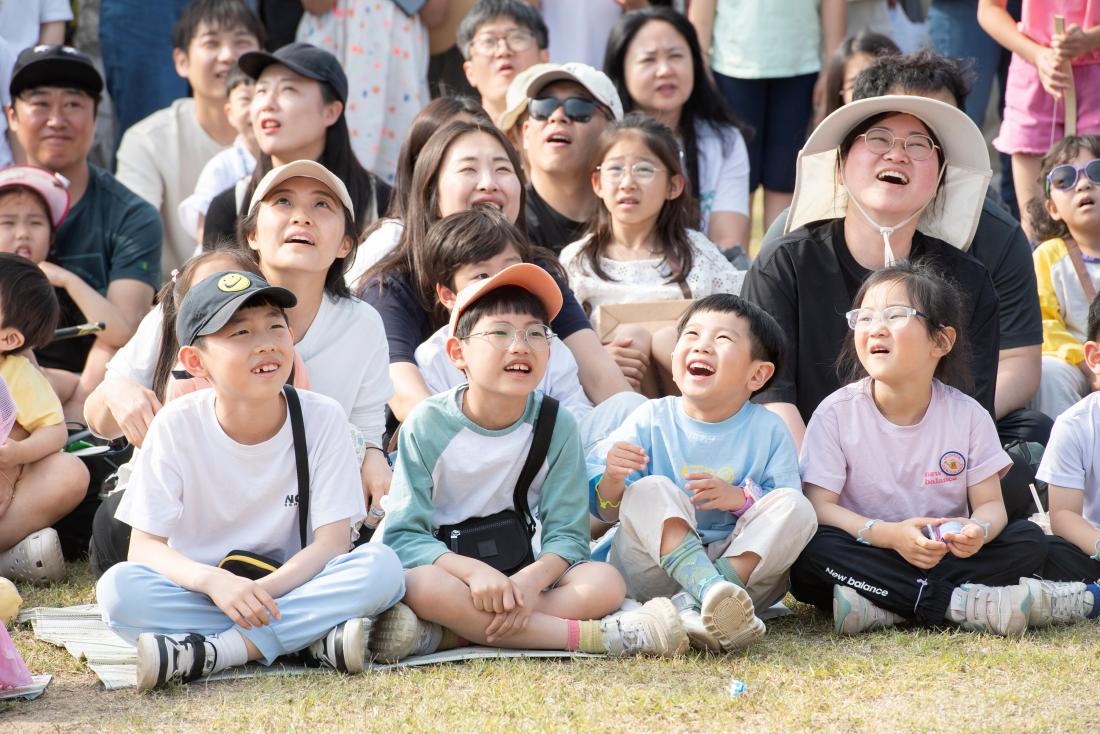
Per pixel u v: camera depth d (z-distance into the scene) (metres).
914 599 8.49
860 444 9.07
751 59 16.03
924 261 10.26
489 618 7.97
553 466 8.60
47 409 10.24
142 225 13.94
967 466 9.02
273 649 7.64
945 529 8.42
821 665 7.64
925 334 8.73
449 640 8.15
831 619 8.95
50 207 12.98
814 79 16.39
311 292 9.78
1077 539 9.05
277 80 12.80
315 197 9.60
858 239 10.27
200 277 9.34
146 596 7.62
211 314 7.75
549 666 7.70
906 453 9.02
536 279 8.48
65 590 9.62
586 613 8.17
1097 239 12.83
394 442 10.36
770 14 15.96
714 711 6.88
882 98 9.87
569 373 10.77
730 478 8.91
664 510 8.38
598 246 12.77
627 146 12.32
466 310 8.41
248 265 9.48
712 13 16.41
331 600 7.70
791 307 10.23
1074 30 14.49
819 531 8.75
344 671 7.60
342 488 8.27
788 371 10.19
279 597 7.78
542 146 13.20
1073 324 12.82
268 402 8.02
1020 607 8.23
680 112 14.84
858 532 8.68
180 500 8.09
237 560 7.95
